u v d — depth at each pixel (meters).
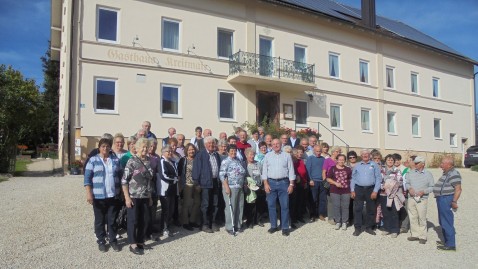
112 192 6.70
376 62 25.08
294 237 8.15
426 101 28.09
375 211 8.91
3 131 14.15
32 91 14.62
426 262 6.95
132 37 16.38
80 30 15.41
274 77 18.81
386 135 25.09
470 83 31.95
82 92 15.27
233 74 18.09
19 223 7.68
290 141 11.73
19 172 14.70
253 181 8.65
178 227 8.41
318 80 21.97
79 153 14.92
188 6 17.80
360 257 7.07
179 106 17.31
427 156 27.64
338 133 22.61
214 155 8.45
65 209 8.77
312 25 22.06
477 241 8.43
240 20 19.33
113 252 6.65
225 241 7.59
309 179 9.57
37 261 6.08
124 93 16.03
